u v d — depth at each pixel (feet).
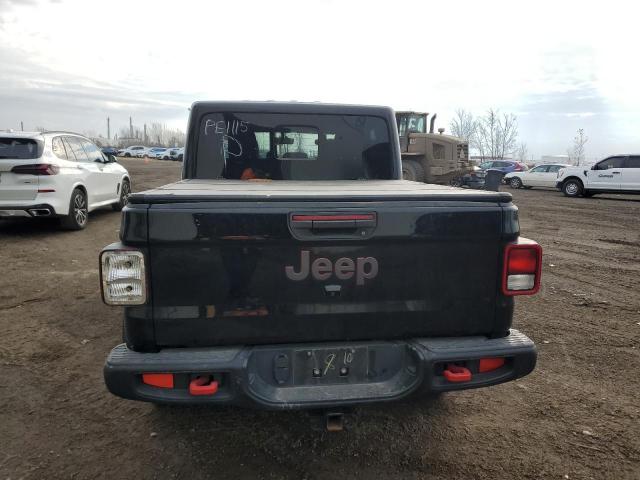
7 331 14.24
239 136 13.21
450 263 7.63
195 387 6.86
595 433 9.44
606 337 14.29
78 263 22.02
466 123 195.21
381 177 13.74
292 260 7.23
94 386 11.14
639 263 24.22
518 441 9.17
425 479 8.08
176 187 9.13
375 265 7.43
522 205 53.47
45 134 26.73
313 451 8.81
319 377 7.49
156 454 8.68
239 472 8.20
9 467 8.26
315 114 13.32
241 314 7.23
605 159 63.77
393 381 7.61
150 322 7.11
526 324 15.31
